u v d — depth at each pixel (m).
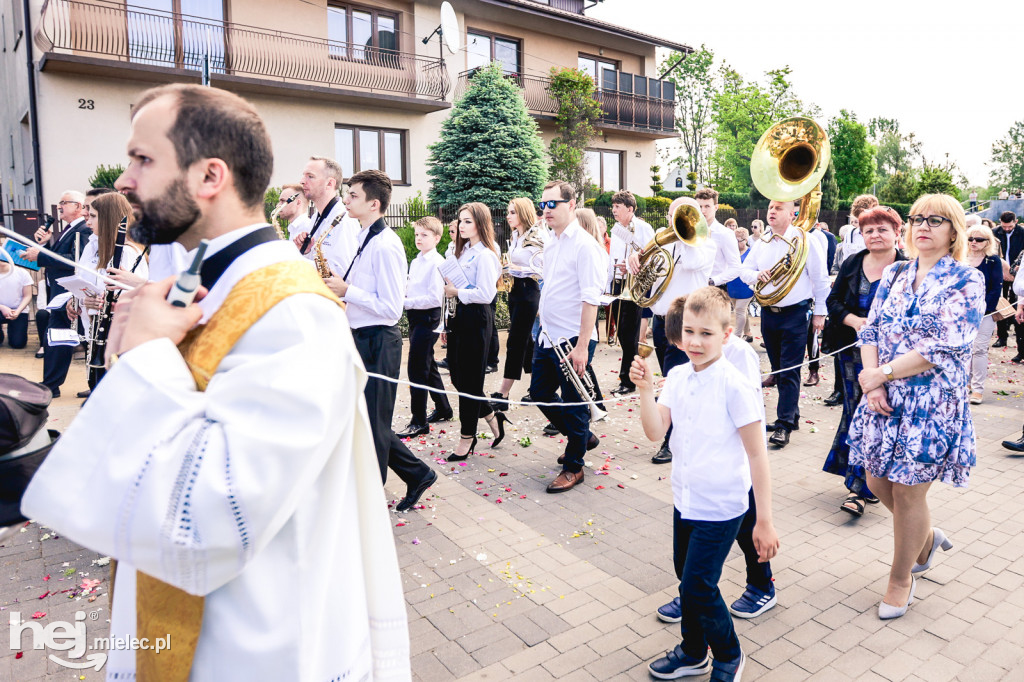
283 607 1.18
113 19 13.41
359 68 16.73
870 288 4.98
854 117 41.28
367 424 1.38
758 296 5.89
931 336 3.11
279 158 15.81
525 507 4.64
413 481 4.55
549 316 4.89
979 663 2.94
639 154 24.27
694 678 2.85
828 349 5.48
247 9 15.06
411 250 13.28
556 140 20.70
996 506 4.59
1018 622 3.25
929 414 3.11
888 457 3.19
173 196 1.19
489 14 19.28
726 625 2.69
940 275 3.17
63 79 12.94
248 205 1.27
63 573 3.72
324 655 1.25
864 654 3.01
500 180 16.73
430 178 18.23
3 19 17.39
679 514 2.83
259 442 1.06
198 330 1.20
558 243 4.81
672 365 5.39
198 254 1.13
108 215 4.54
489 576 3.71
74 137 13.12
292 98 15.84
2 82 18.44
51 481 1.04
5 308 9.46
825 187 24.22
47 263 6.91
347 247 4.38
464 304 5.34
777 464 5.45
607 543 4.11
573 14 20.55
